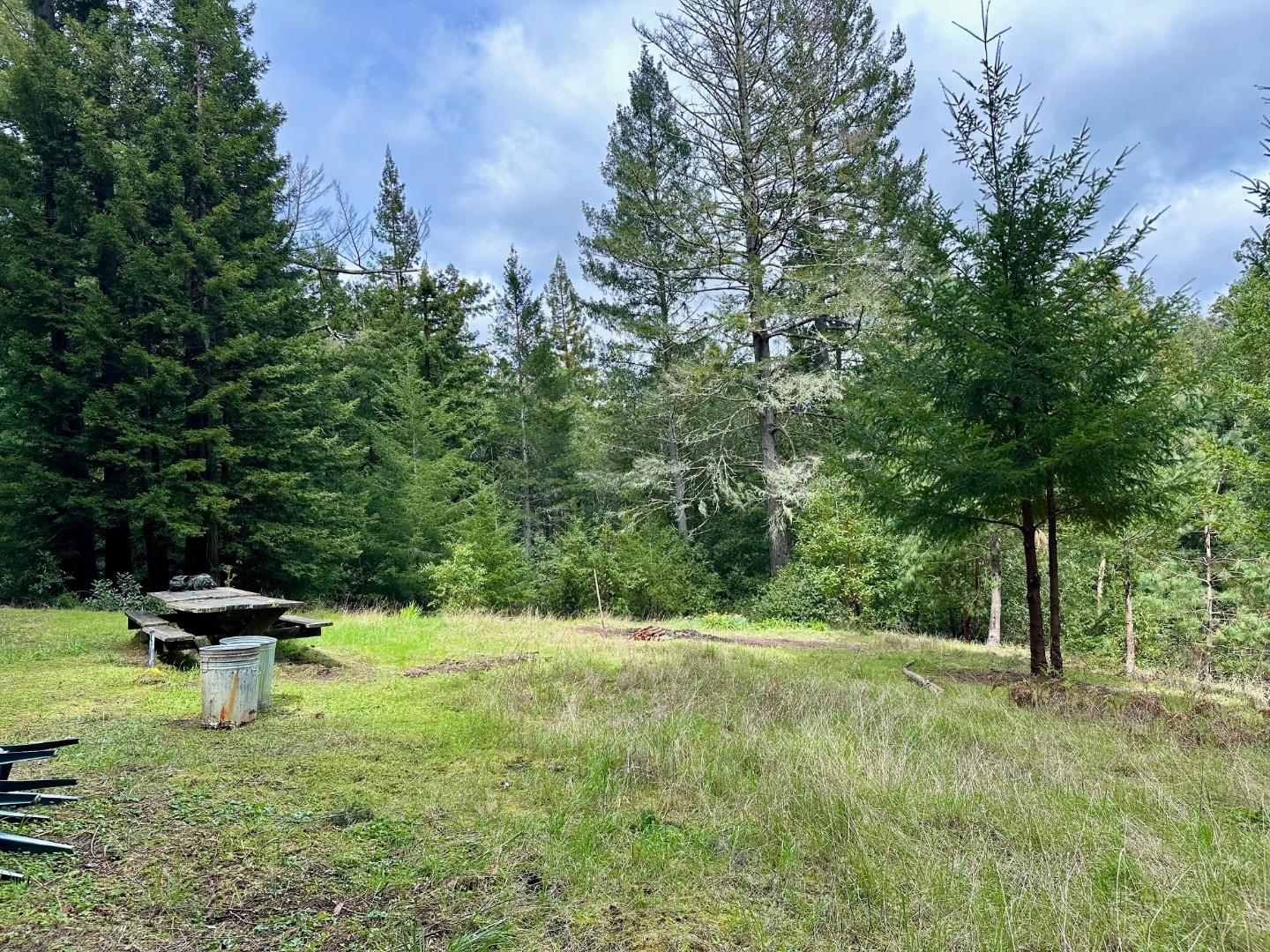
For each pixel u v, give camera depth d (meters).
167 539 16.19
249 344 14.98
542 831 3.32
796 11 18.97
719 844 3.24
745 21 19.50
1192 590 16.11
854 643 13.62
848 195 19.34
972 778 4.13
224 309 14.96
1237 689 8.84
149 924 2.36
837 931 2.53
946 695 7.40
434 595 18.97
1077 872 2.98
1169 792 4.05
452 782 4.00
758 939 2.46
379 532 21.59
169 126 15.44
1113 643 17.42
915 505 9.22
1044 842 3.33
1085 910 2.67
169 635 6.89
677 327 21.59
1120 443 7.54
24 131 14.73
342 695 6.27
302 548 17.36
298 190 23.78
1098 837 3.36
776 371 20.19
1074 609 17.44
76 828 3.09
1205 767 4.74
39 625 9.48
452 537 21.09
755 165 19.80
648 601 20.45
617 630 13.92
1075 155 8.30
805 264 20.06
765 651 11.43
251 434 15.98
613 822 3.42
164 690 5.99
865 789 3.91
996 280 8.77
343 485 21.16
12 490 13.77
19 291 14.23
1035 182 8.53
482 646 10.05
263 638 5.59
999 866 2.99
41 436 14.34
